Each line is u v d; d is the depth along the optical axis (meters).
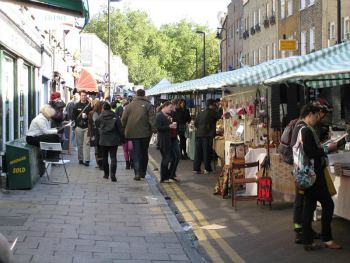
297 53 39.91
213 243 7.78
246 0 57.38
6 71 14.86
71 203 10.05
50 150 12.37
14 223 8.23
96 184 12.53
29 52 18.11
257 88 12.98
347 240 7.77
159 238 7.80
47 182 12.49
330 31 33.41
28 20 17.36
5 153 11.26
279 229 8.48
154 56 88.38
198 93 21.08
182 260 6.72
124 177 13.87
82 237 7.63
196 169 15.41
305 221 7.23
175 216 9.41
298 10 39.47
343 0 31.12
